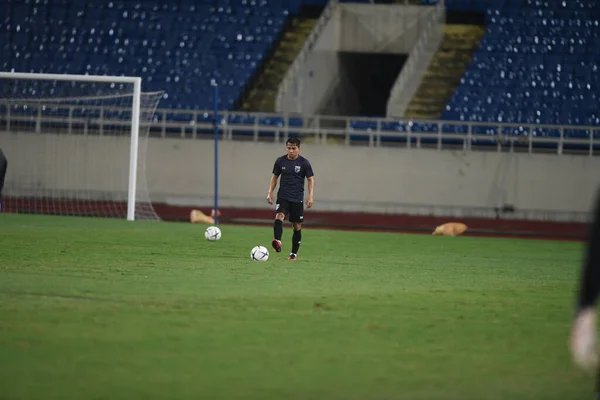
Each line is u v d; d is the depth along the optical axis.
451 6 124.56
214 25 125.56
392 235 79.19
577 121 113.06
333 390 19.91
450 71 120.44
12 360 22.03
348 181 104.69
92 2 127.31
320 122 117.44
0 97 117.44
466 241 75.31
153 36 124.44
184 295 34.34
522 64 118.06
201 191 106.19
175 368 21.72
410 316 30.91
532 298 37.00
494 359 23.89
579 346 13.14
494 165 103.12
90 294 33.91
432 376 21.62
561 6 123.81
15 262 45.03
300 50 124.75
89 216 94.44
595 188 102.25
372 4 119.12
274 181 50.88
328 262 50.75
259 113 106.19
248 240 65.31
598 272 13.42
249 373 21.39
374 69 133.12
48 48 122.69
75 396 18.77
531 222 101.06
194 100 116.94
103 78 86.44
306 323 28.69
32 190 105.25
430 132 111.75
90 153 105.31
